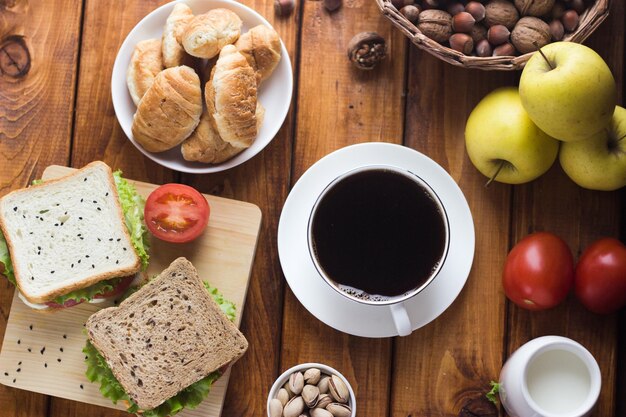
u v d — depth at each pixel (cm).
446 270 83
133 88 84
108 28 88
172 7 85
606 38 87
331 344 86
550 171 87
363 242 79
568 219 87
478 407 85
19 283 81
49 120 87
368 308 83
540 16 83
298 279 83
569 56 77
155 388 81
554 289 82
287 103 85
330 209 79
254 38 83
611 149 81
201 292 82
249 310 86
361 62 86
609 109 78
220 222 85
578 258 87
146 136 83
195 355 82
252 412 86
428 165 83
